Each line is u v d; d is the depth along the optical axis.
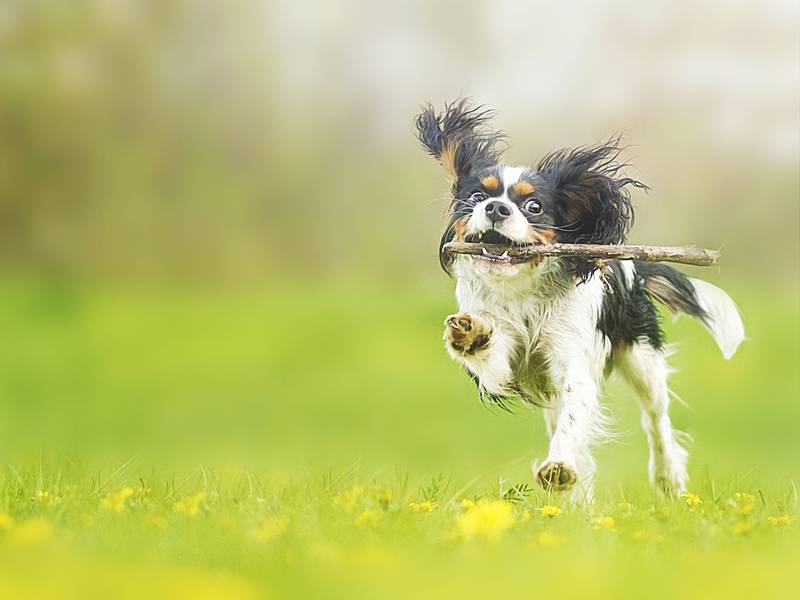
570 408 6.27
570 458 6.02
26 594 2.65
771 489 6.07
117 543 3.87
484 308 6.45
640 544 4.04
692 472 7.89
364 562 3.41
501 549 3.79
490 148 6.82
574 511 4.98
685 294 7.40
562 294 6.43
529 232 6.16
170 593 2.71
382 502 4.84
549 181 6.55
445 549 3.79
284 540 3.83
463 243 6.19
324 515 4.47
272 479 5.99
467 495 5.90
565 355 6.41
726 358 7.51
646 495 6.02
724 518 4.77
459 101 7.15
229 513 4.63
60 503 4.85
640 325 7.09
